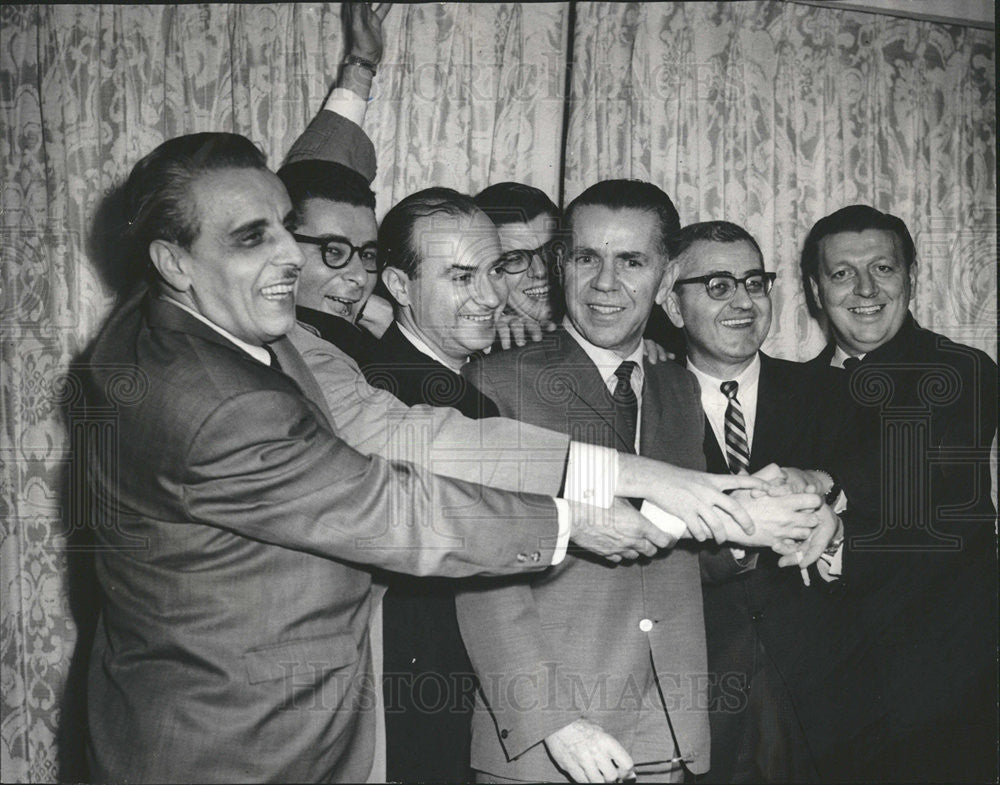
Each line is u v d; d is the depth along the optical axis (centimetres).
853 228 236
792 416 226
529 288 216
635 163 235
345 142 227
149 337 178
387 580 192
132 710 172
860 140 242
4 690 229
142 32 235
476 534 175
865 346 231
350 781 178
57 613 229
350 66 231
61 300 231
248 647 171
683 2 238
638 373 216
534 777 189
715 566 209
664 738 198
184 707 169
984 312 238
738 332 223
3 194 234
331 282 212
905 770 216
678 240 228
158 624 172
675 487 194
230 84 234
